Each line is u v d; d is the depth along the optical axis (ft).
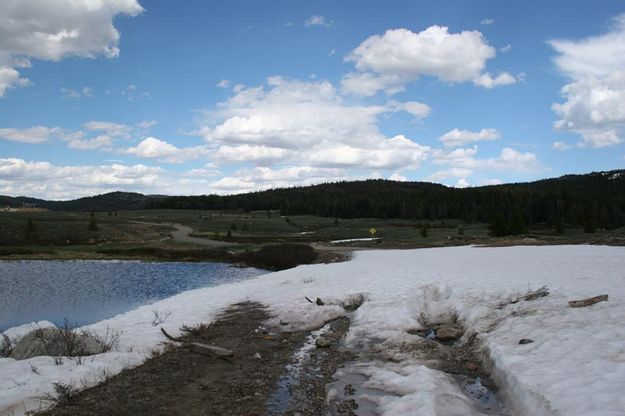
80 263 154.92
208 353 36.04
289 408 26.08
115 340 39.11
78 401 26.45
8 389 26.78
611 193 542.98
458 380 30.04
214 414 25.31
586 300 39.22
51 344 35.24
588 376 24.22
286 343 40.16
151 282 107.04
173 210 616.80
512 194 463.83
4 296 85.71
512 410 24.31
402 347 36.96
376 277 71.10
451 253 121.70
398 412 24.17
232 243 233.14
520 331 35.22
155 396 27.68
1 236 229.45
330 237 266.16
